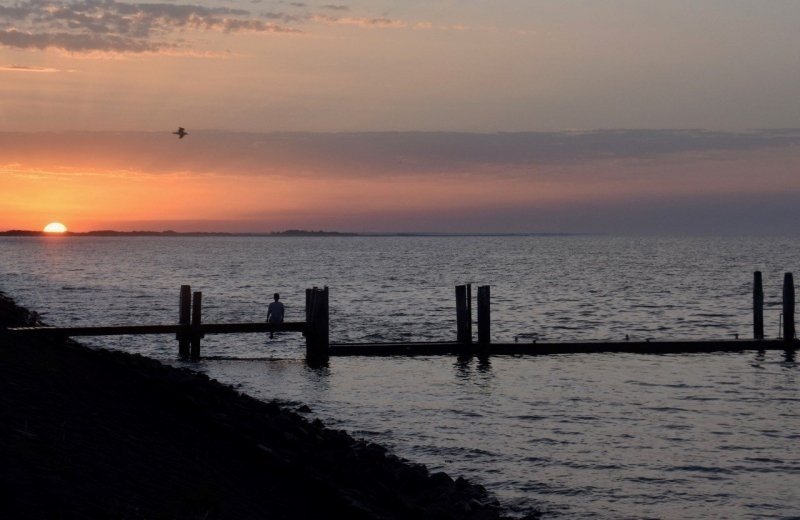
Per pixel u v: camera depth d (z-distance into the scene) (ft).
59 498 32.22
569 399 91.86
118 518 32.32
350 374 106.42
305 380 102.32
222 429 57.52
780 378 104.32
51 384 56.39
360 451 62.23
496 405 88.74
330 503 46.42
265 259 643.86
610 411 86.17
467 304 121.08
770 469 66.08
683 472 65.21
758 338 130.00
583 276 394.52
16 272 407.44
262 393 94.58
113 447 43.65
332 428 77.82
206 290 289.33
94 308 205.05
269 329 116.47
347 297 257.55
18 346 71.20
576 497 59.36
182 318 116.78
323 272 430.20
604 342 122.11
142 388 66.69
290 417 72.74
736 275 405.80
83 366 71.56
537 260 621.31
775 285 332.80
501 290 296.51
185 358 115.85
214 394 70.95
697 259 630.33
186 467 44.70
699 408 87.92
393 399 91.71
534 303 241.35
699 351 122.62
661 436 76.07
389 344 119.24
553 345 120.98
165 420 56.49
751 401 91.50
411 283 334.44
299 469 51.08
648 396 93.61
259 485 46.62
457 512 51.47
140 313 192.95
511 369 109.91
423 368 110.63
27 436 39.17
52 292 262.47
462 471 65.10
